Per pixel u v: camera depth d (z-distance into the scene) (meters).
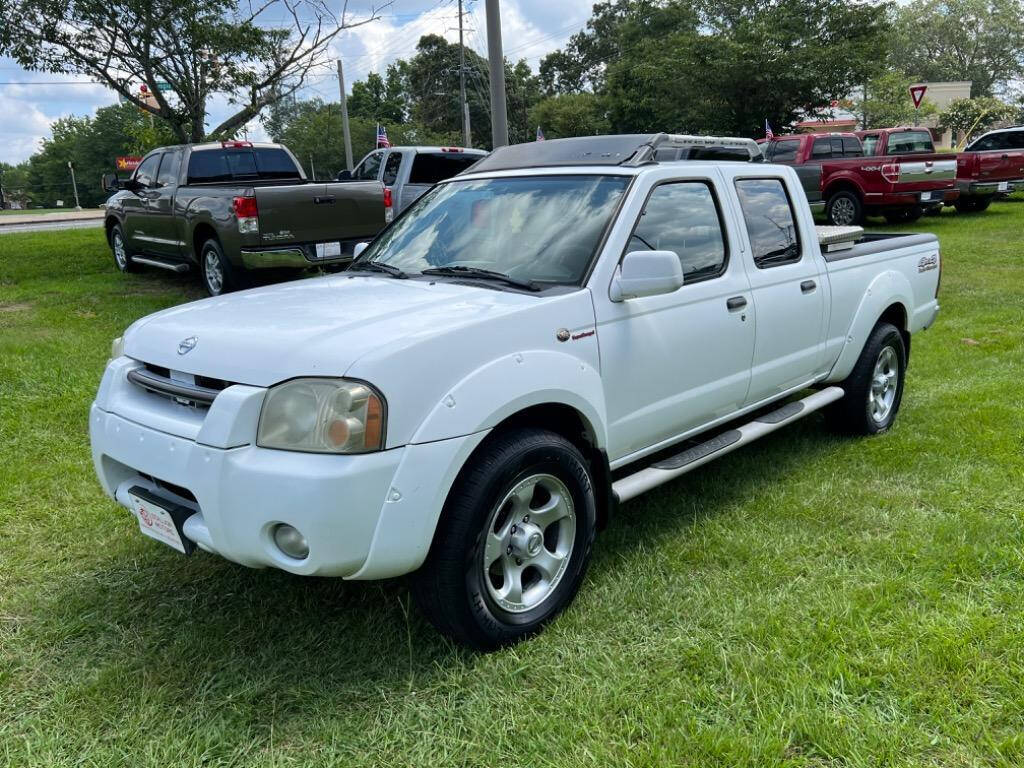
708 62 26.38
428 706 2.76
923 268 5.88
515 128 71.56
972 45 71.38
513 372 2.97
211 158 10.86
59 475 4.82
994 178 18.45
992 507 4.14
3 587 3.62
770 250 4.50
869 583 3.44
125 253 12.54
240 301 3.54
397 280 3.76
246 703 2.78
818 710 2.64
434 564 2.84
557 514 3.22
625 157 4.04
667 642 3.06
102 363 7.00
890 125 42.03
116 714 2.77
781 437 5.44
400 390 2.68
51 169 102.88
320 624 3.26
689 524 4.09
